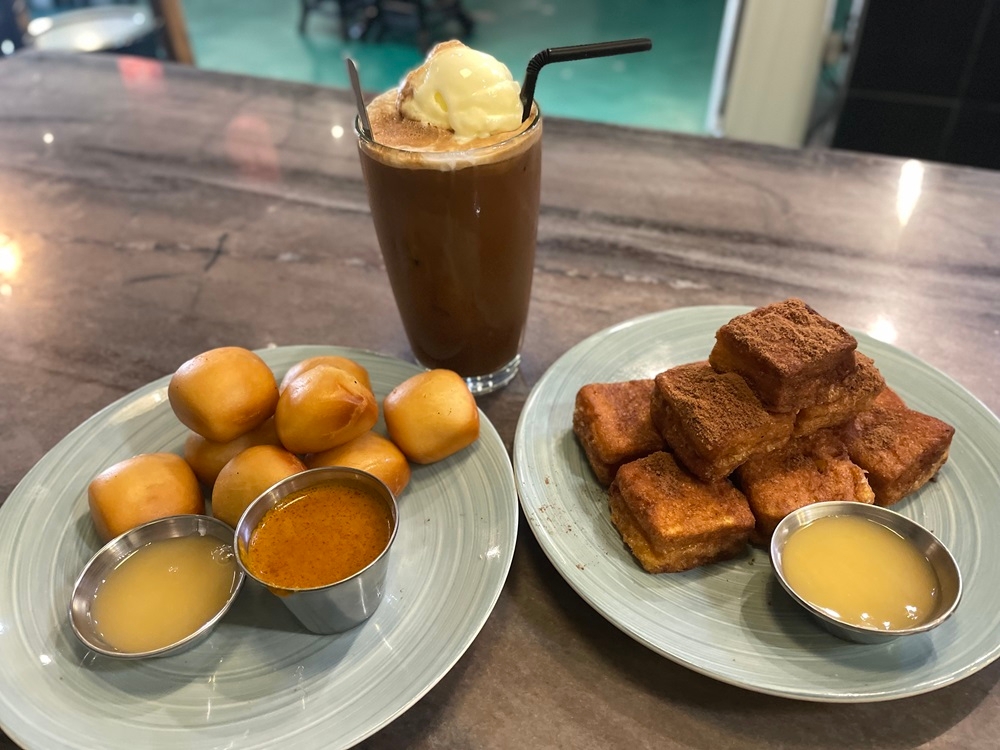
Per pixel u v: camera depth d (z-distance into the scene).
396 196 0.36
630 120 1.58
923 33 0.93
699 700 0.29
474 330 0.41
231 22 2.11
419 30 1.90
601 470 0.37
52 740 0.27
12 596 0.32
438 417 0.35
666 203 0.60
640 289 0.51
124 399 0.40
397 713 0.27
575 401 0.40
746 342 0.34
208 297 0.52
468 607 0.30
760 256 0.54
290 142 0.69
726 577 0.33
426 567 0.33
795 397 0.34
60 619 0.31
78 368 0.46
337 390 0.33
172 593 0.31
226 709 0.28
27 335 0.49
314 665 0.29
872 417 0.37
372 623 0.31
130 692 0.29
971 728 0.28
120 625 0.30
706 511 0.33
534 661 0.31
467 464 0.37
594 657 0.31
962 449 0.37
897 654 0.29
